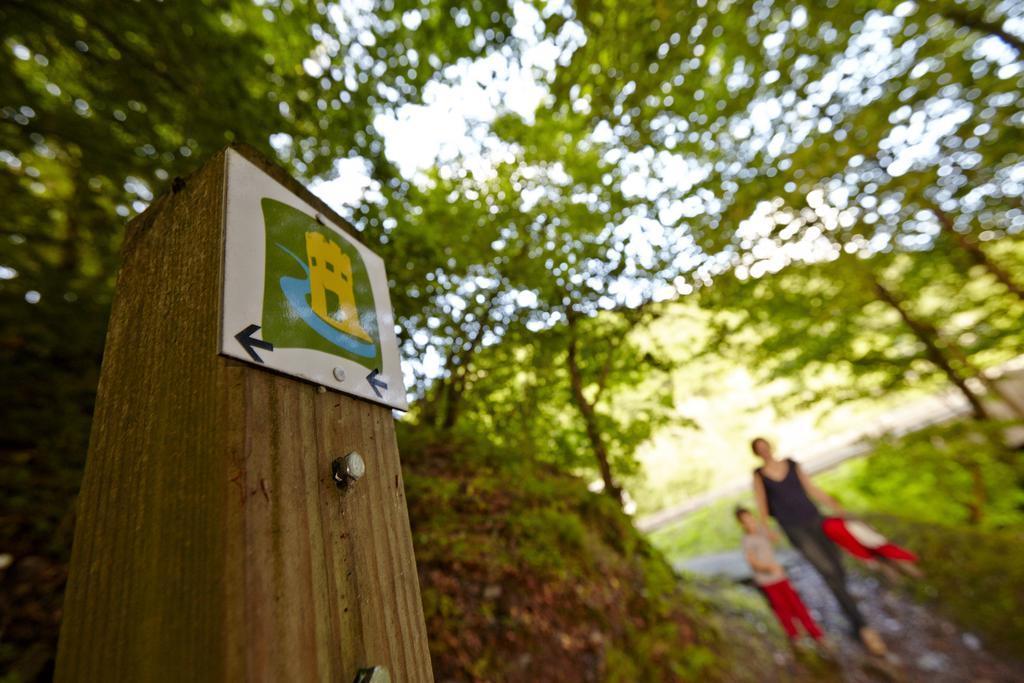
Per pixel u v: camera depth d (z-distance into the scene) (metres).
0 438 3.16
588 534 4.37
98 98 2.98
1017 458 7.50
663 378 4.75
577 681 2.91
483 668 2.68
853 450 11.95
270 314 0.64
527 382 4.00
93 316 4.15
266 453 0.54
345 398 0.74
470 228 3.44
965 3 4.66
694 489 12.79
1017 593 5.10
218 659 0.43
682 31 3.86
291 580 0.51
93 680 0.48
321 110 3.45
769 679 4.08
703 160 6.11
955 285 8.08
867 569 6.52
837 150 5.82
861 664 4.43
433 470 4.17
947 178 6.16
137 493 0.55
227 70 3.22
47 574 2.44
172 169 3.25
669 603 4.41
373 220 2.78
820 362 8.84
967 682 4.15
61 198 3.37
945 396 9.42
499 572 3.34
